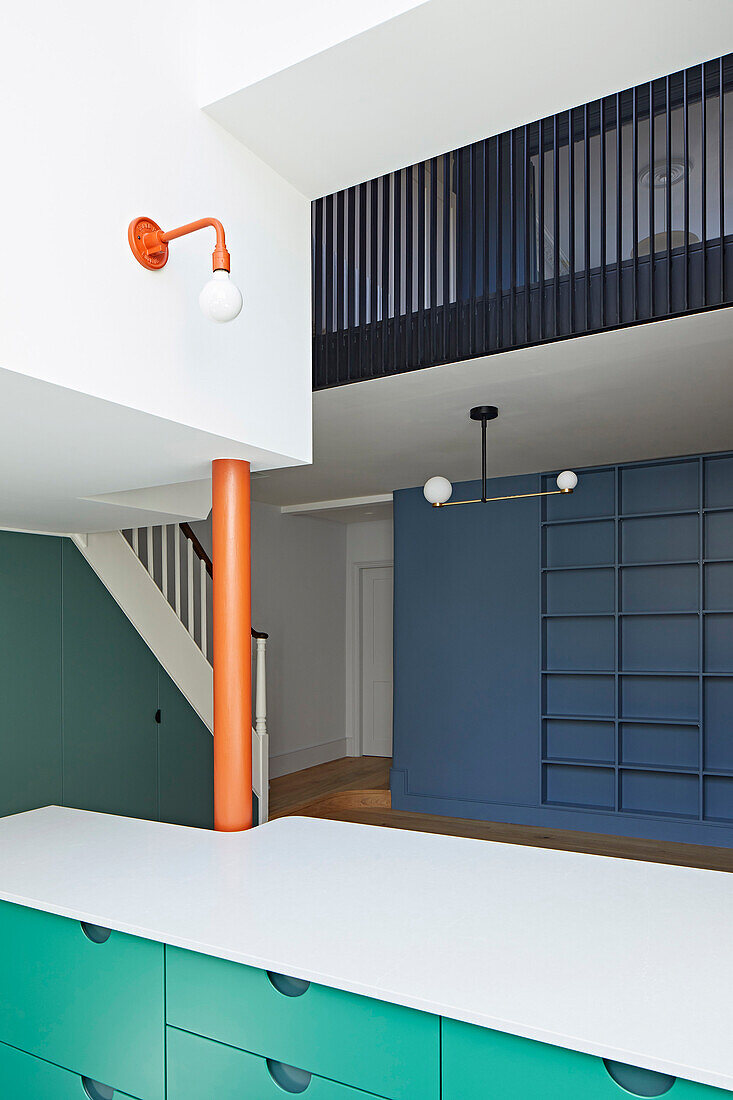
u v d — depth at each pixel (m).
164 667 4.38
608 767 5.32
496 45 1.51
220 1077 1.30
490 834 5.26
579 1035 0.97
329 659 7.85
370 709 8.11
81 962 1.49
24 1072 1.58
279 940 1.29
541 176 3.04
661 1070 0.91
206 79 1.69
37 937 1.56
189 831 2.05
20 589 3.53
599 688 5.56
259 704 5.04
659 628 5.37
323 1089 1.20
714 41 1.51
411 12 1.42
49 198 1.33
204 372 1.67
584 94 1.68
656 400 3.74
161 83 1.59
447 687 6.01
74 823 2.17
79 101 1.40
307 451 2.02
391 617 8.05
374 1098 1.15
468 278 3.26
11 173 1.26
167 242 1.52
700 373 3.34
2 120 1.25
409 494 6.27
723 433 4.45
